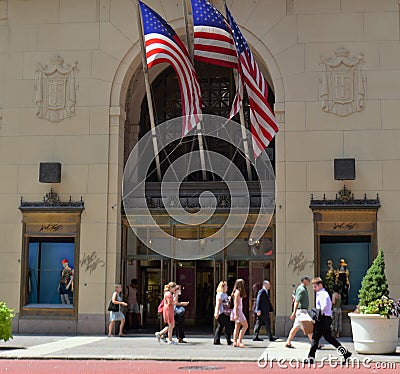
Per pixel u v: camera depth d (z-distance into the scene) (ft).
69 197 73.31
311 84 71.92
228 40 66.18
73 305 71.97
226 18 70.03
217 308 60.90
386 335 51.70
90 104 74.23
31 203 73.15
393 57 71.46
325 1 72.74
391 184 69.77
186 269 78.43
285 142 71.56
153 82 81.66
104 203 72.84
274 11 73.20
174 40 66.90
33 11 75.92
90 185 73.20
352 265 69.92
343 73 71.67
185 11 69.26
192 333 72.18
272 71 72.69
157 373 42.14
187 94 67.05
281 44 72.74
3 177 74.33
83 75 74.69
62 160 73.82
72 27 75.36
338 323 67.82
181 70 66.80
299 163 71.10
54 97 74.64
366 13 72.23
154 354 52.75
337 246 70.33
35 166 74.08
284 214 70.64
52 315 72.18
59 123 74.38
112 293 71.67
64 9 75.66
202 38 65.62
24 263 72.95
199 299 78.13
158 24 66.39
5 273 73.15
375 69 71.51
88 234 72.64
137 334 71.31
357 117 71.05
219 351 55.11
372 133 70.69
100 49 74.79
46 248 73.67
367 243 69.97
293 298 63.16
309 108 71.67
